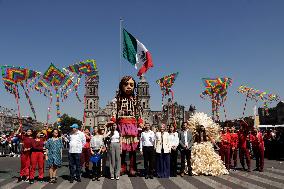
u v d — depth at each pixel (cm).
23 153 1289
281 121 9531
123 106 1485
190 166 1380
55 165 1213
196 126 1498
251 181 1177
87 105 13238
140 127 1466
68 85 1959
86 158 1491
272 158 2361
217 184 1119
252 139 1522
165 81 2009
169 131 1384
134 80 1518
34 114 1858
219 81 2302
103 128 1327
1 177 1376
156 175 1392
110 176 1349
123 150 1425
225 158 1597
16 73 1734
